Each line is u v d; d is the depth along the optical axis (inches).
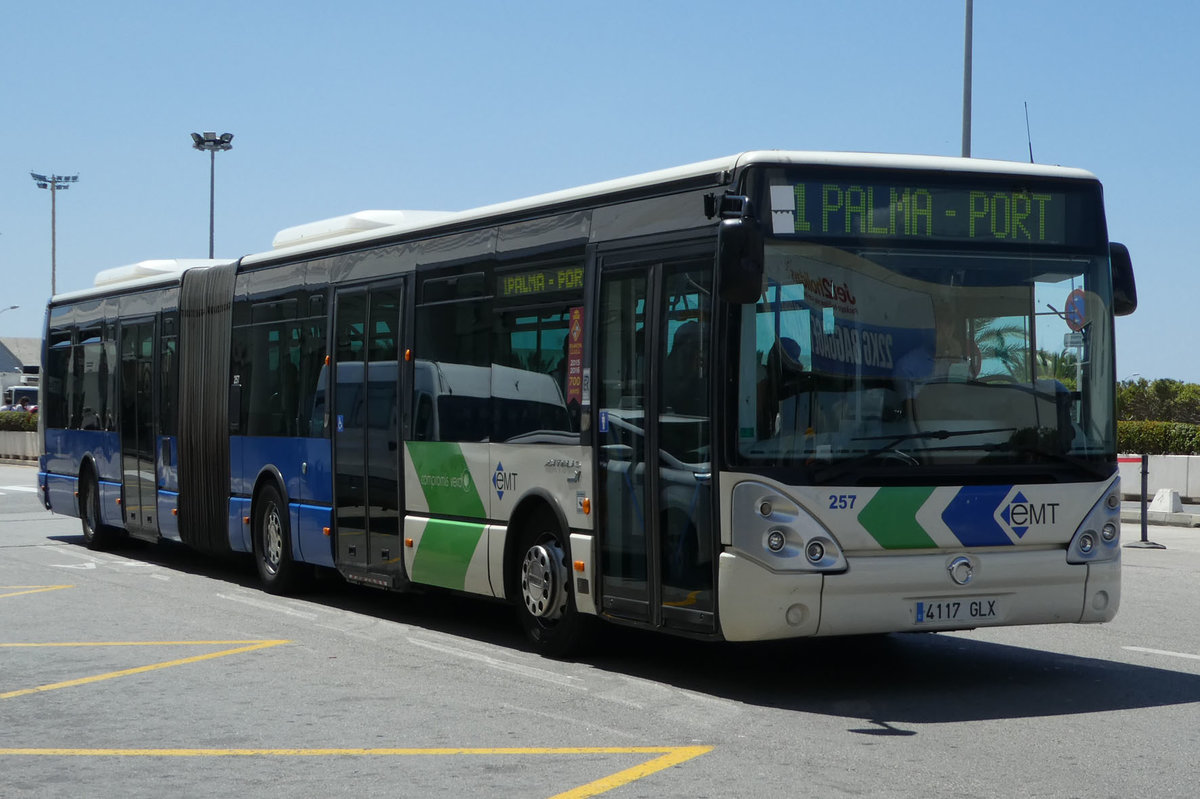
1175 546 730.2
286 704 331.6
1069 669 368.8
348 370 496.7
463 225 435.5
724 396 322.7
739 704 326.0
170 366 635.5
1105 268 351.3
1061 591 337.1
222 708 327.9
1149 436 1171.3
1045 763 265.6
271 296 554.3
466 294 432.1
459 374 433.1
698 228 338.6
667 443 344.5
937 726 299.7
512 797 246.1
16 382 3762.3
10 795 253.0
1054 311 344.2
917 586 323.3
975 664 377.7
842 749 278.7
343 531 497.7
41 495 792.9
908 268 333.1
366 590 561.6
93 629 454.3
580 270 380.8
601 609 369.1
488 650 410.6
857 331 327.9
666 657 393.7
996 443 333.4
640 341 355.9
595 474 369.7
